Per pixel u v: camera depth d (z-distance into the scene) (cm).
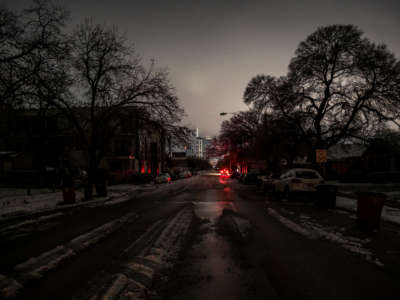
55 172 2573
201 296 342
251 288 364
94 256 509
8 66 1256
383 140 2100
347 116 2120
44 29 1388
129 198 1585
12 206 1212
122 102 1864
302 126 2405
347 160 3394
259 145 2850
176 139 2077
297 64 2278
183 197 1577
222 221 825
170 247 555
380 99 1919
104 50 1820
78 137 2436
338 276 405
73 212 1074
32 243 613
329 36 2144
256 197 1553
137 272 425
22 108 1445
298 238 623
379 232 681
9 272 437
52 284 388
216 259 482
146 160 4603
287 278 398
